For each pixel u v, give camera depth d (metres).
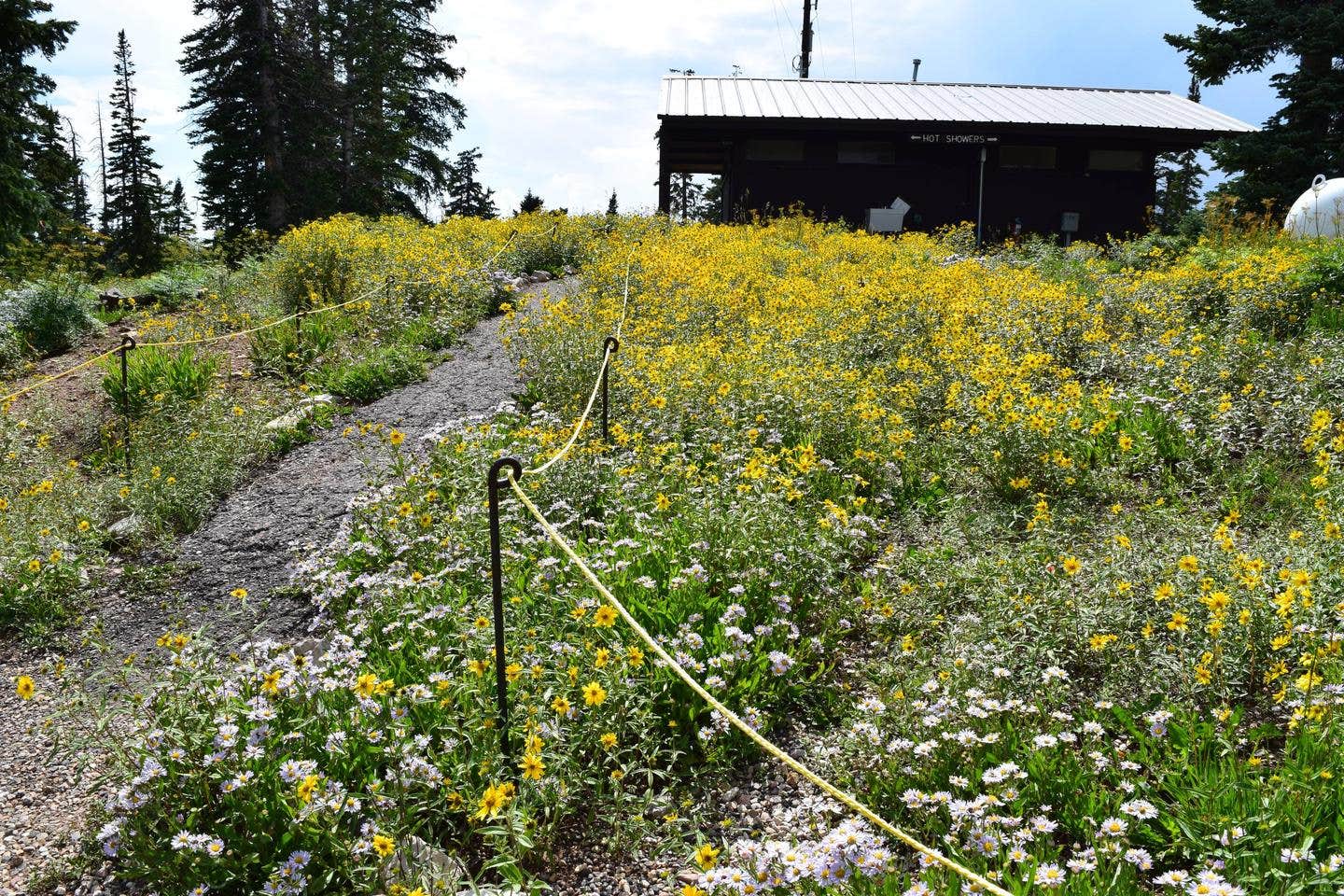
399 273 12.41
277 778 3.16
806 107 28.73
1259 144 25.77
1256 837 2.77
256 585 5.68
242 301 13.87
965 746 3.39
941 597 4.67
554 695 3.62
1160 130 27.30
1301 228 21.61
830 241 18.80
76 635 5.32
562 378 8.21
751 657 4.11
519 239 16.77
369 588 4.80
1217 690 3.53
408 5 38.09
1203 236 17.06
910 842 2.33
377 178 37.03
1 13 18.44
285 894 2.84
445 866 3.04
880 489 6.36
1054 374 7.86
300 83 32.56
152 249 46.41
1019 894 2.67
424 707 3.66
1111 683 3.69
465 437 6.60
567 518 5.60
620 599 4.35
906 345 9.30
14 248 19.80
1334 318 8.88
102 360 11.11
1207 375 7.22
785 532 4.89
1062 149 29.41
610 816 3.33
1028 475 5.98
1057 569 4.39
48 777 3.99
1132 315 9.73
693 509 5.30
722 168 36.06
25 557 5.76
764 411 7.09
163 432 8.24
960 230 25.36
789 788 3.62
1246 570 3.85
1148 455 6.08
